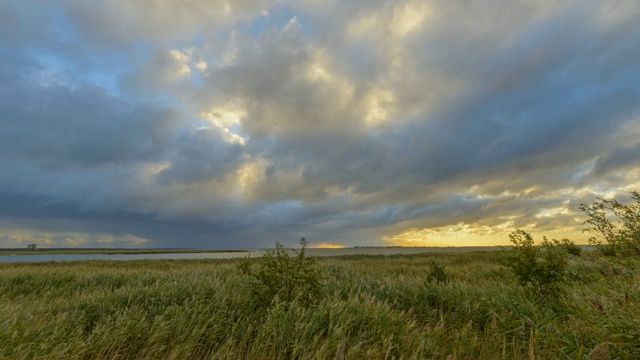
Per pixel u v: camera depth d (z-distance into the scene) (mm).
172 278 11406
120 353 4660
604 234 6898
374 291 8633
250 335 5172
